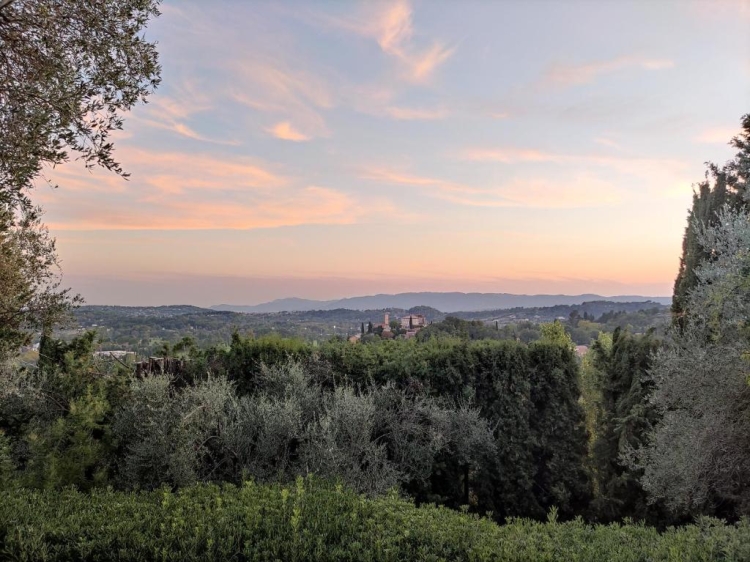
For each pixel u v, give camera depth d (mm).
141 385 5129
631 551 2889
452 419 5785
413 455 5504
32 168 2965
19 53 3076
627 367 6434
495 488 6027
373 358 6258
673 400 5141
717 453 4859
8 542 2551
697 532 3312
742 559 2707
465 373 6258
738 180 6516
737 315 4660
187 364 6094
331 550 2545
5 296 4922
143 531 2750
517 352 6414
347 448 5047
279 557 2520
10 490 3488
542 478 6293
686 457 4754
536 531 3248
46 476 4074
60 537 2646
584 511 6250
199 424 4891
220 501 3078
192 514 2906
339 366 6254
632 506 6020
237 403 5379
